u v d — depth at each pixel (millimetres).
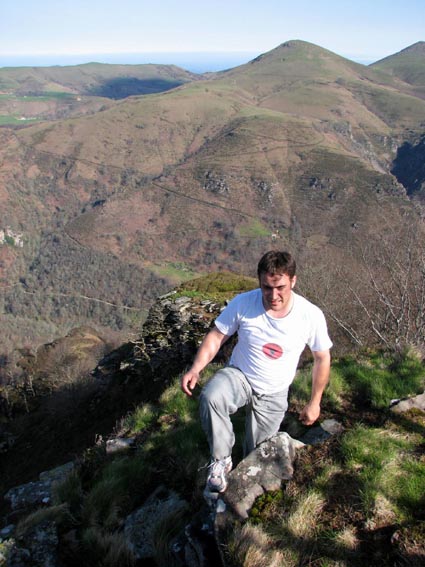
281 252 2973
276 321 3096
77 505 4434
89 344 44250
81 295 158250
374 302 14281
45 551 3859
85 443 14094
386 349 6219
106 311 146250
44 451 16656
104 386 17422
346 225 167250
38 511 4332
